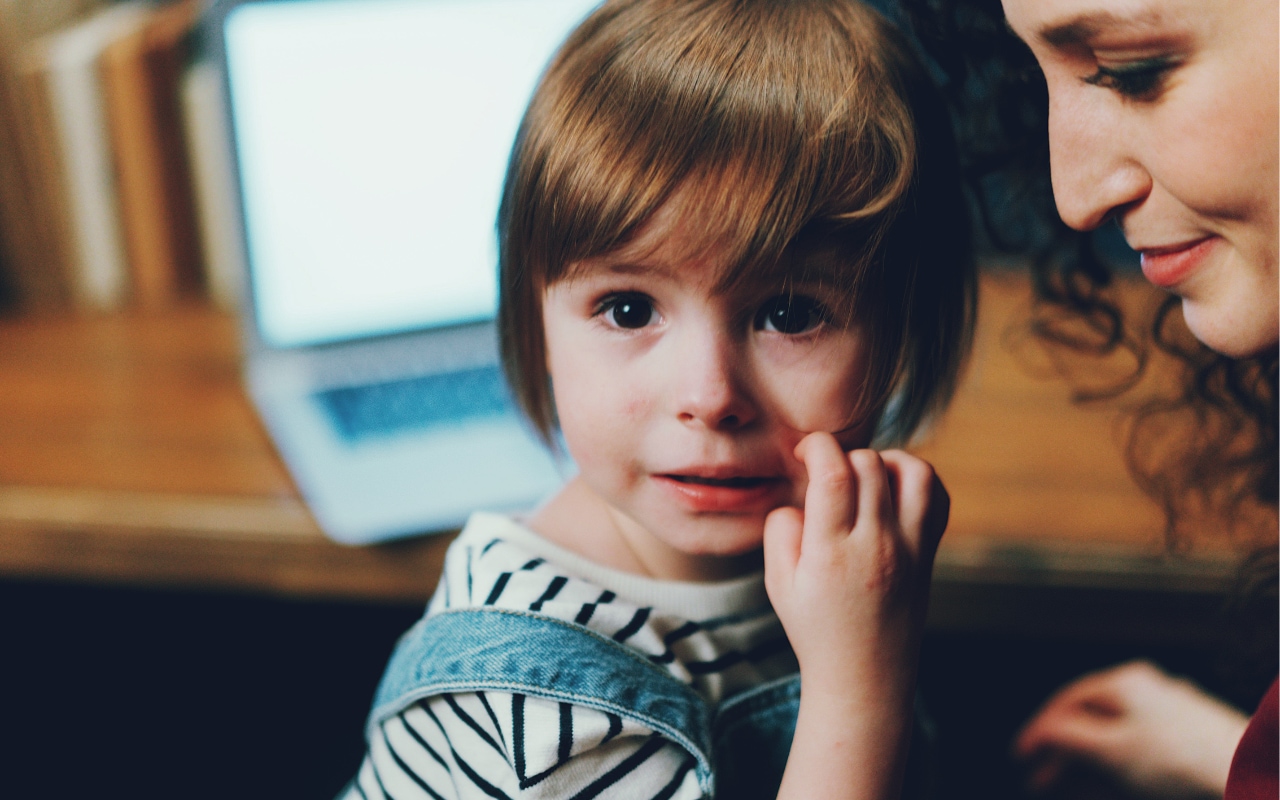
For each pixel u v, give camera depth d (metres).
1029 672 1.32
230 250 1.24
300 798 1.33
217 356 1.14
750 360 0.47
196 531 0.87
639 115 0.47
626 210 0.45
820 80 0.47
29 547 0.89
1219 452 0.74
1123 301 1.03
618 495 0.50
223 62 1.02
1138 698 0.80
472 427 1.01
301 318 1.10
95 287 1.23
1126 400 0.98
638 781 0.48
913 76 0.51
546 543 0.55
